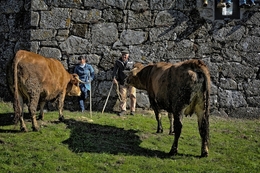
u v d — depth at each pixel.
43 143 8.28
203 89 7.70
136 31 12.25
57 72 9.70
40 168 7.09
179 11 12.23
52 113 11.10
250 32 12.16
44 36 12.23
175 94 7.84
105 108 12.23
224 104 12.07
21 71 8.72
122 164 7.50
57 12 12.23
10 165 7.22
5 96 12.76
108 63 12.24
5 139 8.35
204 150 8.02
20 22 12.70
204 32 12.19
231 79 12.12
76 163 7.39
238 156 8.31
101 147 8.34
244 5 11.89
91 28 12.27
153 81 9.08
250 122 11.52
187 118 11.53
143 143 8.80
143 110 12.12
